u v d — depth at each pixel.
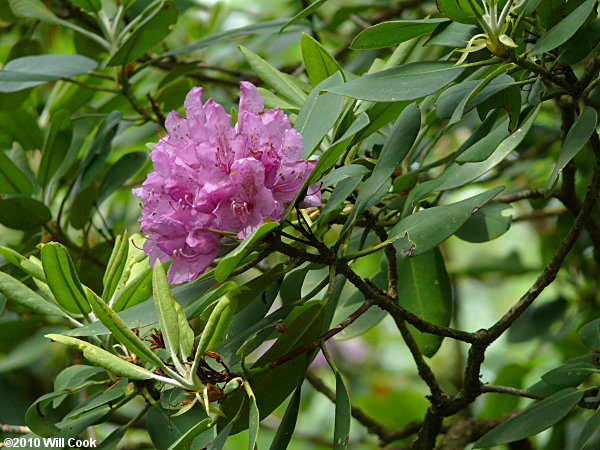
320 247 1.46
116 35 1.93
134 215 2.28
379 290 1.50
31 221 1.88
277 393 1.50
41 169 1.91
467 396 1.62
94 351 1.42
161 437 1.55
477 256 3.27
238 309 1.49
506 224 1.78
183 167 1.42
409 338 1.67
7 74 1.77
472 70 1.62
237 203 1.41
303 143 1.44
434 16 1.77
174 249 1.44
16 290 1.54
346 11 2.34
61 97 2.13
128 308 1.51
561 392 1.56
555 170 1.47
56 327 2.01
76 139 2.00
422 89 1.46
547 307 2.40
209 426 1.43
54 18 1.92
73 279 1.53
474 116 1.93
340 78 1.50
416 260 1.84
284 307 1.49
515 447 1.89
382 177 1.50
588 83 1.53
